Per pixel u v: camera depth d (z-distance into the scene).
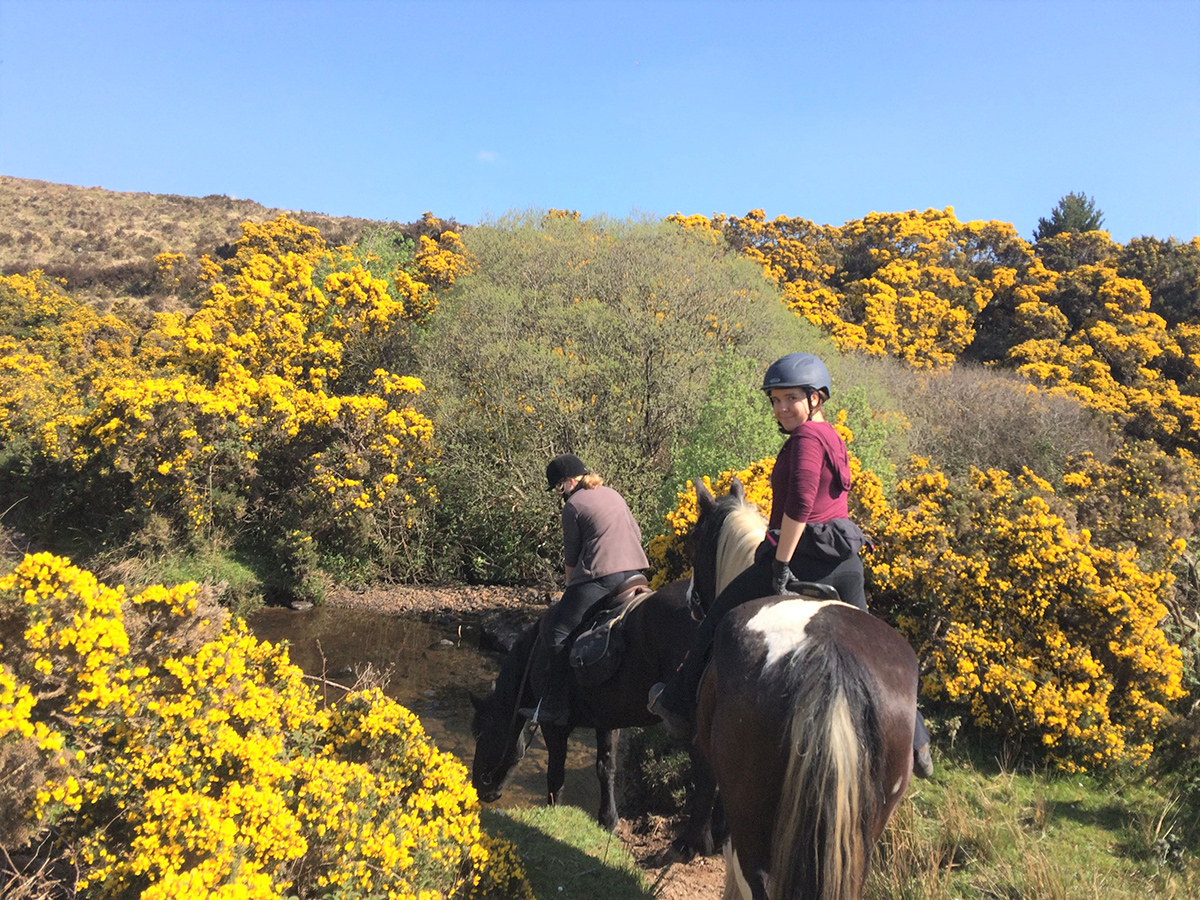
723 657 2.65
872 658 2.46
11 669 2.85
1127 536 8.63
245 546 11.85
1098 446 16.12
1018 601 6.04
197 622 3.41
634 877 4.21
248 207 57.31
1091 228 38.84
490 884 3.37
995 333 29.88
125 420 11.19
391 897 2.88
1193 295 29.05
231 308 14.39
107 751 2.96
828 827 2.14
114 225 51.66
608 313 13.27
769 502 7.14
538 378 12.68
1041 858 4.17
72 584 2.99
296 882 2.84
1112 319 27.58
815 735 2.22
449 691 8.15
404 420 12.47
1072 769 5.40
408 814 3.27
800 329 16.08
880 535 6.62
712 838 4.11
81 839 2.74
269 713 3.44
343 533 12.09
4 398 16.02
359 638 9.86
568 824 4.73
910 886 3.93
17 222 51.03
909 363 22.70
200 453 11.34
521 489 12.38
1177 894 4.02
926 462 10.95
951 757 5.57
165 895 2.28
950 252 33.19
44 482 13.12
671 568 7.39
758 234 34.12
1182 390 23.92
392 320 15.11
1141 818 4.78
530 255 15.32
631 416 12.53
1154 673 5.83
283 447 12.18
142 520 11.16
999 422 16.22
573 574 4.58
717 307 14.43
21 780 2.61
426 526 12.72
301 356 14.24
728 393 10.86
